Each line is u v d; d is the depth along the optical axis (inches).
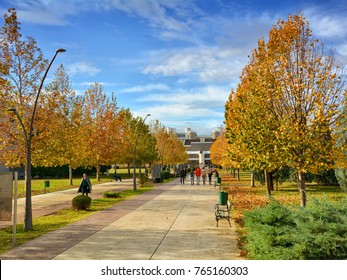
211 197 971.3
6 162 932.6
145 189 1295.5
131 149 1915.6
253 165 700.0
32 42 824.3
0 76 802.8
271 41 657.0
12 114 845.2
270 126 616.1
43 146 962.7
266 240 305.6
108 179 2114.9
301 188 616.4
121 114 1707.7
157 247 394.0
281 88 611.5
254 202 803.4
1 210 427.5
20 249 398.6
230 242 415.5
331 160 603.2
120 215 653.9
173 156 2721.5
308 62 621.9
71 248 396.8
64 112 1264.8
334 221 308.7
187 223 552.1
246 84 907.4
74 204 745.0
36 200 979.9
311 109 594.2
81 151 1553.9
